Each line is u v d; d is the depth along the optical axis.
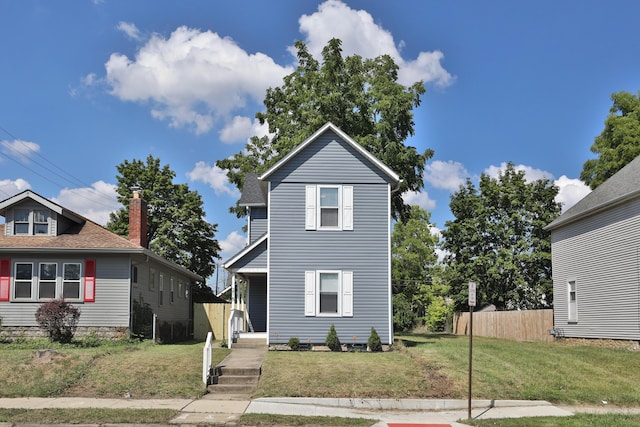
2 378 17.17
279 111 41.84
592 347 25.28
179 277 37.66
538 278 45.56
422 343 25.25
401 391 16.14
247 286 28.47
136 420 13.00
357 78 35.22
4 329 25.72
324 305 22.55
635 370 18.98
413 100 36.41
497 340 31.44
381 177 23.22
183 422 12.95
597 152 40.38
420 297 57.53
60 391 16.20
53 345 23.73
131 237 28.92
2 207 26.62
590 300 27.23
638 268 23.23
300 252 22.72
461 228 47.50
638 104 39.12
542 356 20.84
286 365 18.23
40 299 26.09
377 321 22.42
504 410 14.95
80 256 26.52
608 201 25.05
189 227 48.97
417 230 54.03
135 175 48.84
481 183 47.84
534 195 46.41
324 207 23.06
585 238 27.97
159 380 17.02
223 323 36.59
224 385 16.83
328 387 16.31
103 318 26.19
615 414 14.23
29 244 26.28
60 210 26.84
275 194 23.03
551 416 14.09
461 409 15.24
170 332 33.81
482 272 46.22
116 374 17.44
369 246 22.84
